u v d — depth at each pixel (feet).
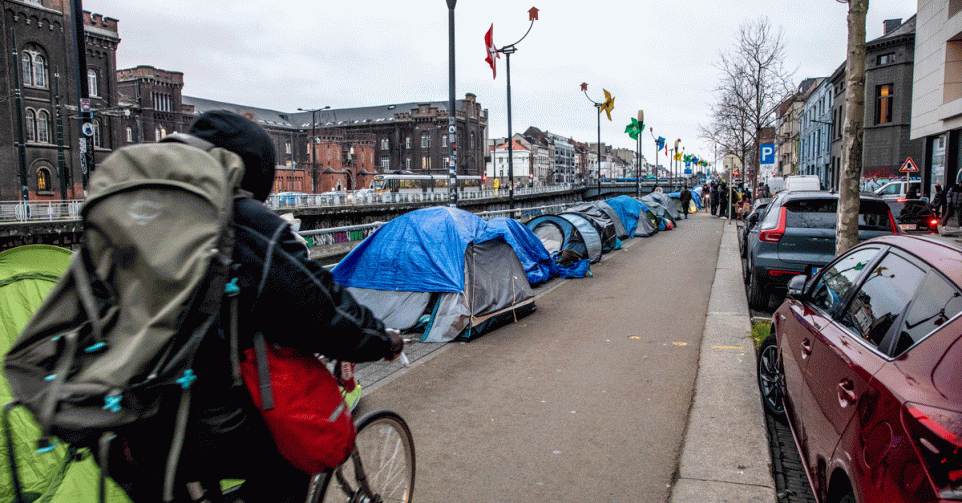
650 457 13.66
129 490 6.21
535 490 12.25
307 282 6.07
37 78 155.02
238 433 5.93
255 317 5.99
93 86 179.42
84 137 59.31
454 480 12.66
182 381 5.46
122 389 5.13
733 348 21.86
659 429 15.21
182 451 5.89
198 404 5.82
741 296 32.22
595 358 21.65
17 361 5.50
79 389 5.15
